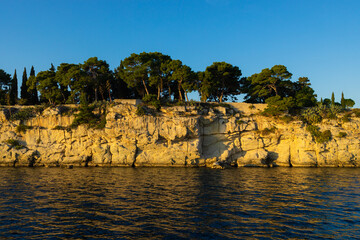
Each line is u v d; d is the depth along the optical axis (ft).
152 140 184.75
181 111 196.24
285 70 234.38
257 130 201.26
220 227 60.49
